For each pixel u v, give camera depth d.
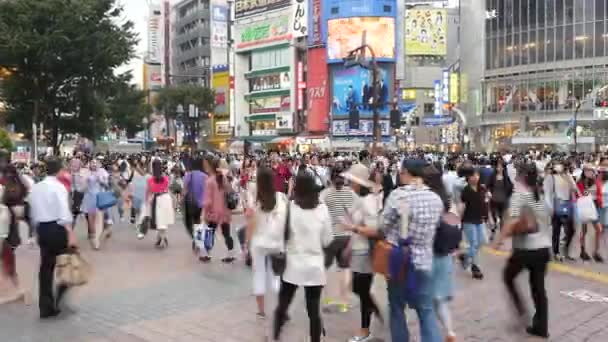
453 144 72.75
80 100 36.12
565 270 10.30
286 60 85.12
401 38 77.81
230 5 105.94
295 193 5.98
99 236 12.96
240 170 20.03
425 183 5.77
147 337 6.65
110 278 9.55
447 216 5.87
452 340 6.02
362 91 73.81
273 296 8.35
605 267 10.63
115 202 13.24
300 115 83.25
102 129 39.97
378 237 5.73
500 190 13.09
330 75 76.69
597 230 11.27
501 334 6.73
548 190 11.11
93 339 6.59
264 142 81.00
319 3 77.88
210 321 7.22
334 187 7.45
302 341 6.46
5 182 8.58
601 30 58.56
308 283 5.82
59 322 7.21
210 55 105.75
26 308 7.83
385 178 12.28
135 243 13.15
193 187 11.78
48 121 37.38
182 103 80.44
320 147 70.44
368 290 6.47
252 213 6.79
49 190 7.20
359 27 74.56
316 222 5.89
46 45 30.78
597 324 7.16
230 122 93.00
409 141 72.56
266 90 88.19
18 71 33.22
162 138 78.69
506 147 60.97
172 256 11.54
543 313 6.60
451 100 73.50
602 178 11.80
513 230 6.61
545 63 63.12
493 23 68.62
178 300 8.20
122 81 37.31
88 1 31.91
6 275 8.52
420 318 5.54
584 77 58.88
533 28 64.19
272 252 6.57
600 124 57.09
